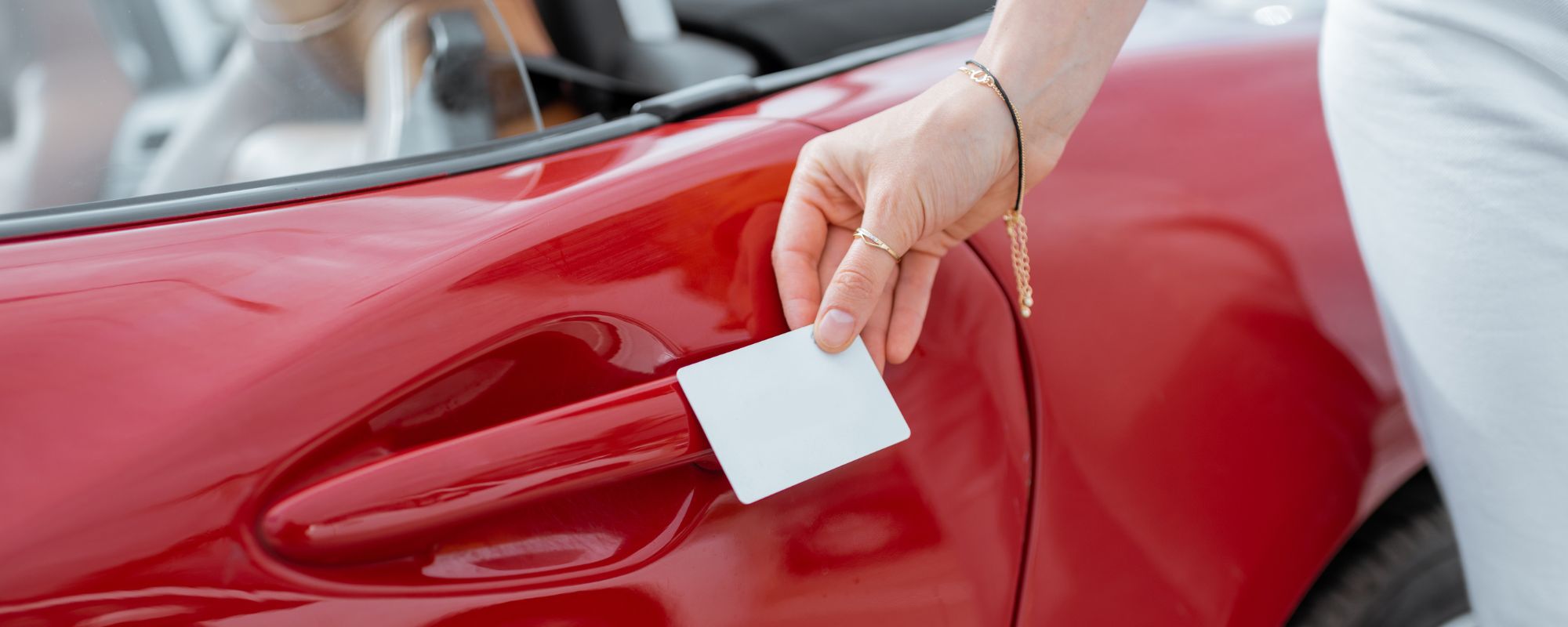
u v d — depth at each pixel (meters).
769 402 0.62
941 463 0.68
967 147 0.69
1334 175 0.92
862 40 1.30
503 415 0.59
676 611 0.58
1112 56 0.74
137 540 0.48
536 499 0.55
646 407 0.58
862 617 0.63
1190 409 0.79
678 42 1.21
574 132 0.83
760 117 0.82
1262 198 0.88
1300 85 0.96
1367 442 0.89
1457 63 0.68
